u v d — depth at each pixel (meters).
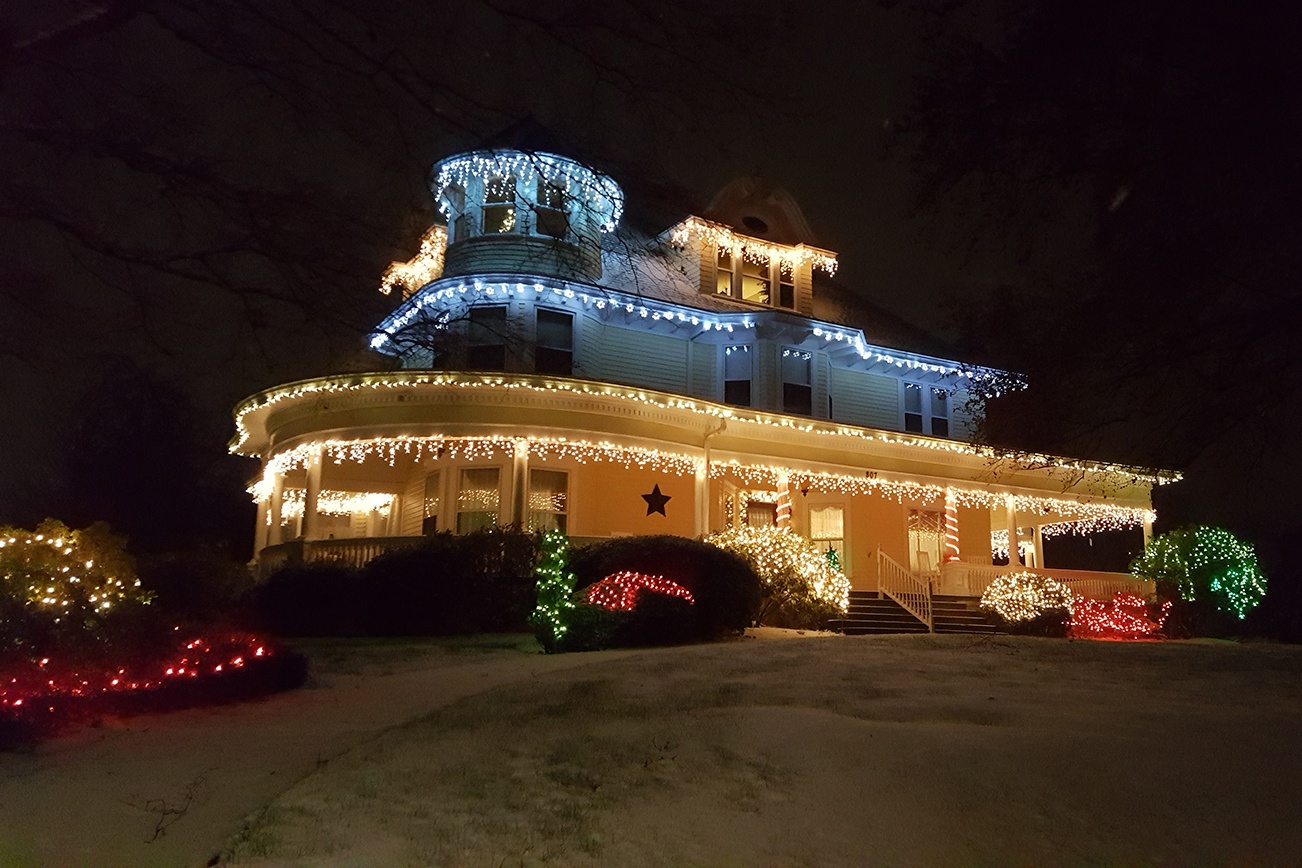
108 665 8.52
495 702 8.41
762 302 25.17
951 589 22.95
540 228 10.63
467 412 18.45
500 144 9.05
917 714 7.10
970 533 27.27
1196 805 5.04
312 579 16.48
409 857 5.00
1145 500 28.08
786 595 18.12
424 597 16.27
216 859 5.06
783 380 24.05
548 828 5.31
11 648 7.97
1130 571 27.12
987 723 6.74
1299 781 5.27
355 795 5.94
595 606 13.48
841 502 25.28
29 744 7.38
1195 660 9.77
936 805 5.21
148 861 5.09
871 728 6.64
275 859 5.02
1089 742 6.02
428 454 22.05
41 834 5.46
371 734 7.70
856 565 24.89
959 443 24.31
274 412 20.45
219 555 24.05
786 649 11.05
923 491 26.12
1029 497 25.83
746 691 8.27
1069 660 9.76
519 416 18.56
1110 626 22.80
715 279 24.31
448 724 7.61
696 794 5.65
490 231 21.50
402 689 9.92
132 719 8.34
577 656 12.27
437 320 9.49
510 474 20.91
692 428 20.72
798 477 23.81
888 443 23.67
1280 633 25.55
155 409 12.23
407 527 22.83
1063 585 22.78
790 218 25.56
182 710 8.74
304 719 8.38
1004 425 11.14
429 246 22.39
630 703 7.99
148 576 16.80
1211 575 24.56
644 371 22.86
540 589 13.75
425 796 5.90
